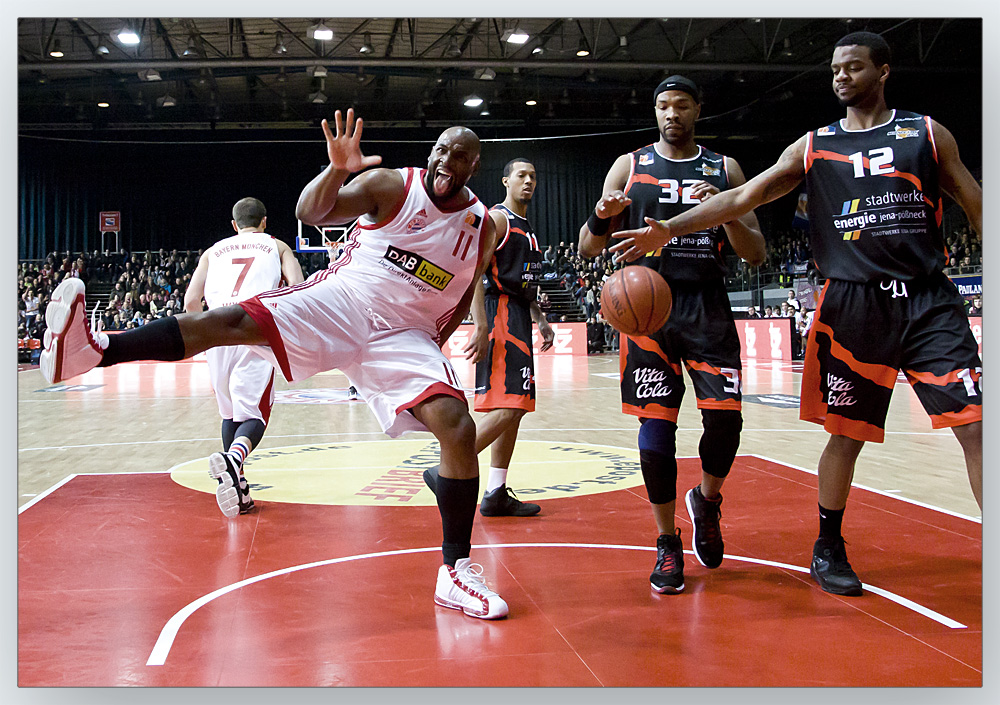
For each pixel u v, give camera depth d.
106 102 21.69
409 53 20.36
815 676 2.01
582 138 24.30
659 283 2.66
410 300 2.66
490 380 3.81
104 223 23.61
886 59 2.63
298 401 10.25
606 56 19.58
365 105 22.67
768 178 2.74
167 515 3.85
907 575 2.87
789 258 21.86
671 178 2.94
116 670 2.03
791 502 4.09
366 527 3.60
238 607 2.52
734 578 2.86
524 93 22.12
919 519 3.70
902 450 5.86
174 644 2.21
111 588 2.71
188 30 18.17
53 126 22.33
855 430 2.70
